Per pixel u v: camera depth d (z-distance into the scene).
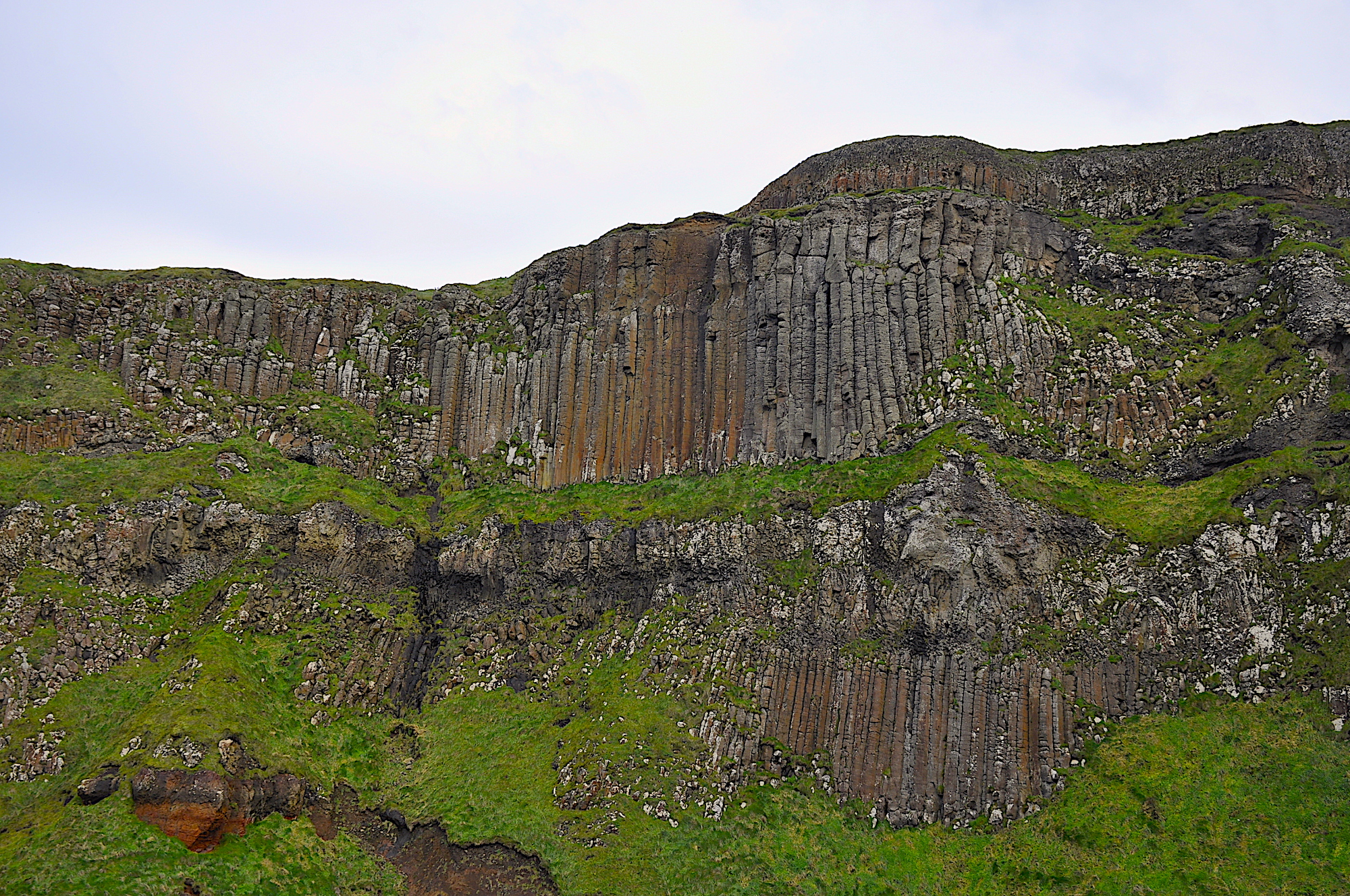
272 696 65.69
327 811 61.84
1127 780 54.84
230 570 72.69
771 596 66.88
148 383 81.94
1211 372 69.12
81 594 68.19
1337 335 65.19
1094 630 60.00
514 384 88.00
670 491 77.44
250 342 87.06
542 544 77.31
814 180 89.31
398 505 81.50
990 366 71.31
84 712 62.81
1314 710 54.28
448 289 95.81
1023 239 78.50
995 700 58.50
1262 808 51.75
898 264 75.88
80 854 52.66
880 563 64.75
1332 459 60.91
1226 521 61.00
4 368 79.38
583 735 64.31
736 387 79.31
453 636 75.25
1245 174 79.56
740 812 58.69
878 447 70.69
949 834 56.31
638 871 56.09
